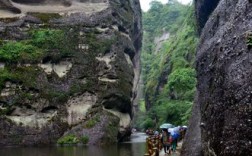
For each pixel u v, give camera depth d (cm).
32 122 3728
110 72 4169
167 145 2017
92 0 4638
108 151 2842
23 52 3947
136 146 3416
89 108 3962
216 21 1275
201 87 1270
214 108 1017
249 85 837
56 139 3753
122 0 5131
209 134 1040
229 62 960
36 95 3812
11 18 4172
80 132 3781
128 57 4944
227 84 934
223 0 1275
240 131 824
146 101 8612
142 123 7475
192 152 1246
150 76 9950
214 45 1187
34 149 3106
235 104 873
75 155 2512
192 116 1395
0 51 3866
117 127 3956
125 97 4206
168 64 7662
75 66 4075
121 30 4897
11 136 3612
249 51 880
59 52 4072
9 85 3744
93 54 4188
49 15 4322
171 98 5638
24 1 4575
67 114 3875
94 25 4366
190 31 7794
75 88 3981
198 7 3972
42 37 4094
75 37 4209
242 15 984
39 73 3912
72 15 4372
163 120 5178
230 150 851
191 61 6725
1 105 3666
